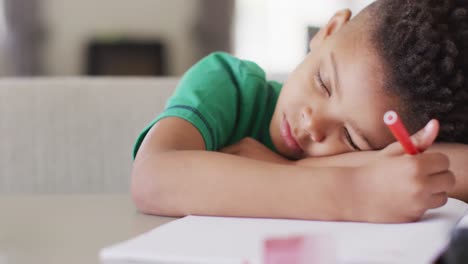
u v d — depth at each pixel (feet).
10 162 4.64
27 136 4.64
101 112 4.66
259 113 3.63
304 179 2.21
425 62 2.79
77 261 1.77
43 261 1.78
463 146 2.92
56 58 16.94
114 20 16.94
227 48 17.04
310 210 2.17
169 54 17.10
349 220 2.14
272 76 5.17
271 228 1.99
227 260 1.56
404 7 2.90
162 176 2.44
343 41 2.95
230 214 2.28
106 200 3.07
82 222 2.41
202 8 16.93
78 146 4.65
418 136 2.19
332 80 2.91
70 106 4.66
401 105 2.82
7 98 4.64
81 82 4.70
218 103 3.25
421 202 2.05
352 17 3.25
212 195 2.31
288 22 18.10
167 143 2.73
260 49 18.06
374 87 2.81
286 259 1.32
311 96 3.00
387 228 1.97
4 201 3.06
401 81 2.79
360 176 2.16
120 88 4.68
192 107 3.05
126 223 2.37
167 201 2.43
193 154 2.47
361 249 1.62
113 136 4.66
